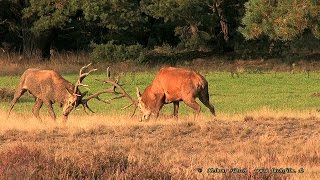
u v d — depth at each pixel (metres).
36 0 177.00
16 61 179.62
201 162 57.34
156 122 75.38
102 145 65.25
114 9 174.00
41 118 84.00
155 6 176.62
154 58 193.00
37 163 47.41
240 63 182.25
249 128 71.12
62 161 47.38
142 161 48.88
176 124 72.69
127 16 174.75
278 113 80.19
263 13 99.50
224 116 80.44
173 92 80.19
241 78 150.38
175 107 81.88
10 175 45.28
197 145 66.56
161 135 69.88
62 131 71.25
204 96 80.81
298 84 141.12
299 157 57.84
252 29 101.06
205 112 97.06
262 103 111.88
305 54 193.62
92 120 77.25
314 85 139.25
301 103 111.38
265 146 64.69
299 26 96.69
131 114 89.38
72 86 79.38
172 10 177.38
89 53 189.12
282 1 97.94
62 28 184.25
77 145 65.56
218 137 69.06
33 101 116.25
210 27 197.62
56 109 105.06
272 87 136.25
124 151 63.56
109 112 96.75
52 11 179.62
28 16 179.62
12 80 148.12
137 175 45.62
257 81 145.50
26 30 191.00
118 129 71.00
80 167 46.47
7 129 71.38
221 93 128.12
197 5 178.88
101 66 170.88
